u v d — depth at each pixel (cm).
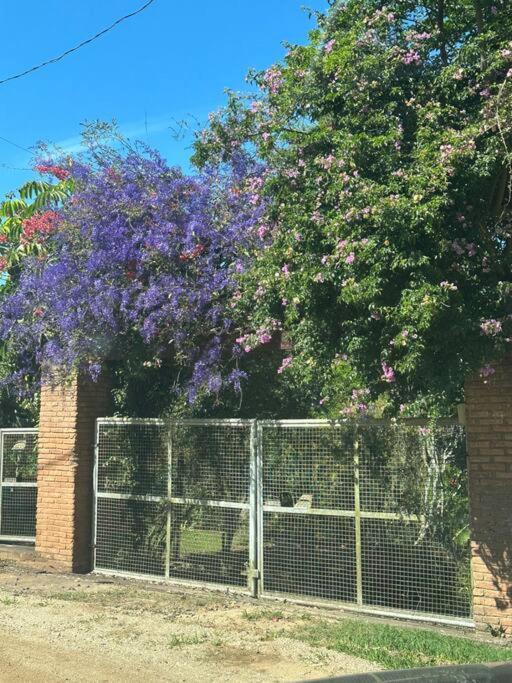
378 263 577
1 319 963
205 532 866
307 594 780
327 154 671
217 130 887
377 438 746
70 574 945
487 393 688
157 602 793
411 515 723
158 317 830
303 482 793
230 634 670
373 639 643
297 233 657
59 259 913
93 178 895
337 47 673
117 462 953
